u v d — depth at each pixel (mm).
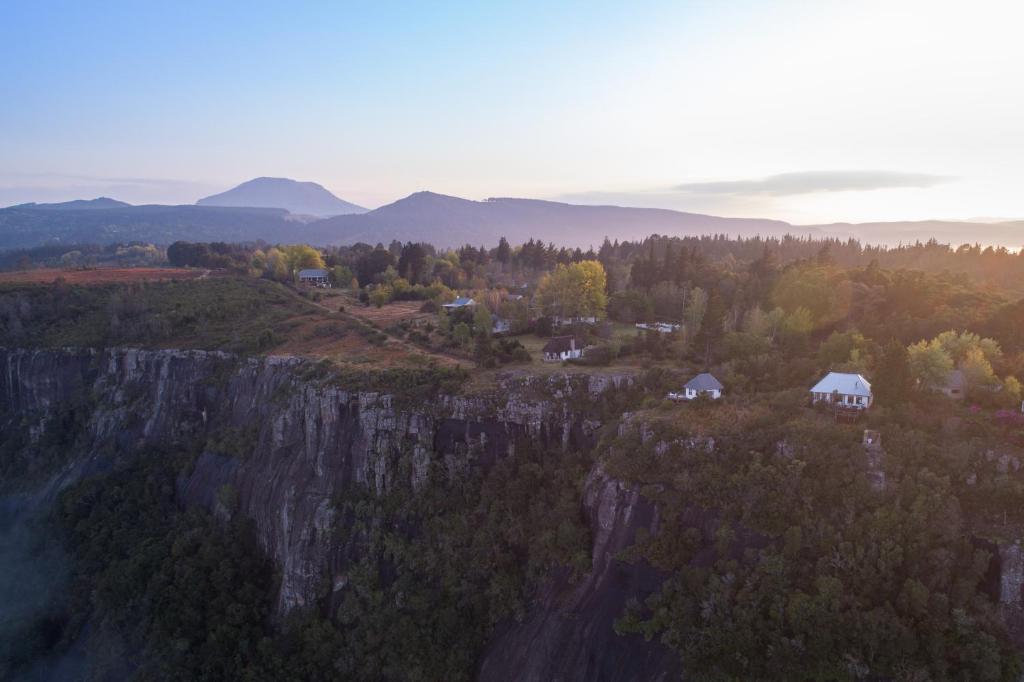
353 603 72375
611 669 56375
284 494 83250
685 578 55906
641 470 63406
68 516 98188
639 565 59094
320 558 76438
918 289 108125
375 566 73938
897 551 50250
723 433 63062
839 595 49781
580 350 100000
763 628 51094
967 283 121938
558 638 60719
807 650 49156
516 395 79500
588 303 124688
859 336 83250
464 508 74188
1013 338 84375
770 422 63719
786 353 90625
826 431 59688
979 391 66500
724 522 56969
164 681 71250
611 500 63750
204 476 96500
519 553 69562
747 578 53219
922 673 46312
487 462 77188
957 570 49406
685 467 61875
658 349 95125
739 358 86438
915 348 72500
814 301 108250
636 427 68000
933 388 68375
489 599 68000
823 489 55438
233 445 96562
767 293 126188
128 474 103375
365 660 68438
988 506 51750
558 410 78062
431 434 78750
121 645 77562
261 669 71188
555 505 69812
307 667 69938
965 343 77438
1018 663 45594
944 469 54312
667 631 54312
